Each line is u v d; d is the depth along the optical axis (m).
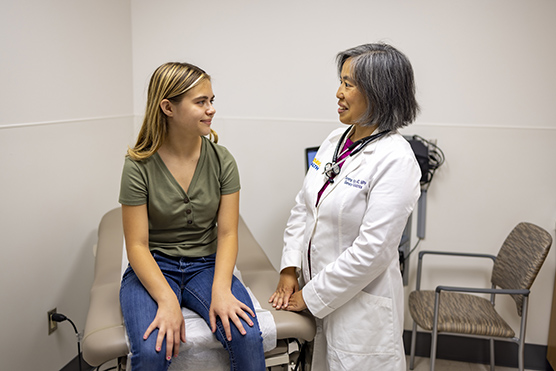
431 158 2.34
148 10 2.51
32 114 1.86
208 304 1.38
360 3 2.31
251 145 2.54
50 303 2.05
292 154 2.51
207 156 1.48
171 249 1.50
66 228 2.12
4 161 1.73
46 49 1.91
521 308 2.02
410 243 2.48
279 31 2.40
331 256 1.51
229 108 2.52
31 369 1.96
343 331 1.49
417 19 2.28
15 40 1.75
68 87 2.06
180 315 1.30
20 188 1.82
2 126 1.71
